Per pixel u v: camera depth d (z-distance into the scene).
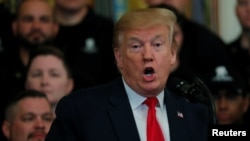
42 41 14.84
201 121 7.99
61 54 13.09
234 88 13.75
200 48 14.80
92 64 15.04
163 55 7.68
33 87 12.82
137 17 7.66
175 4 15.85
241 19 16.06
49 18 14.95
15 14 15.31
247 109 13.55
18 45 14.81
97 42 15.27
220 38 15.31
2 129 11.78
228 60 14.98
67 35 15.30
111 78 14.84
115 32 7.81
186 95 8.11
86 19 15.44
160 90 7.83
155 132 7.75
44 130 11.30
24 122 11.30
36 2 14.95
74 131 7.73
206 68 14.71
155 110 7.87
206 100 8.10
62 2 15.33
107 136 7.62
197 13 16.56
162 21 7.68
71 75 13.18
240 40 15.95
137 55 7.66
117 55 7.91
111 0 16.52
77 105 7.83
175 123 7.88
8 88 13.85
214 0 16.72
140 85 7.73
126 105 7.83
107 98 7.88
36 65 12.87
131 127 7.70
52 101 12.80
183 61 14.17
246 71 15.55
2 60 14.57
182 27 14.47
